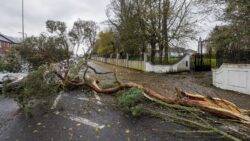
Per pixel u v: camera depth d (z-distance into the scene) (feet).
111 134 22.88
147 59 108.06
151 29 103.71
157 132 23.12
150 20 103.76
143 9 103.81
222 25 53.62
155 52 106.83
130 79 68.18
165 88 51.29
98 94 40.81
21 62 49.73
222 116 26.25
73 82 44.52
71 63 57.72
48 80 36.01
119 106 31.78
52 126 25.53
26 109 30.17
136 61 121.60
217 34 55.52
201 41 91.97
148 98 31.58
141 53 116.37
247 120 24.76
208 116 26.71
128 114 28.99
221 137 21.67
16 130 24.73
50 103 35.29
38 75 33.06
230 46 53.83
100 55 270.67
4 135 23.47
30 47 49.73
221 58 55.93
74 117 28.40
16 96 32.50
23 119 28.48
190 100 29.48
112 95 39.63
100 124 25.73
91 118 27.89
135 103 30.68
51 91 35.53
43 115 29.68
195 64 94.32
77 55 76.23
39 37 52.16
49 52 51.42
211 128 22.86
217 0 52.85
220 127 23.89
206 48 93.35
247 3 45.29
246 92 45.37
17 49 49.73
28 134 23.47
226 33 51.93
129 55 137.80
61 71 46.32
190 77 74.23
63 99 37.65
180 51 105.29
